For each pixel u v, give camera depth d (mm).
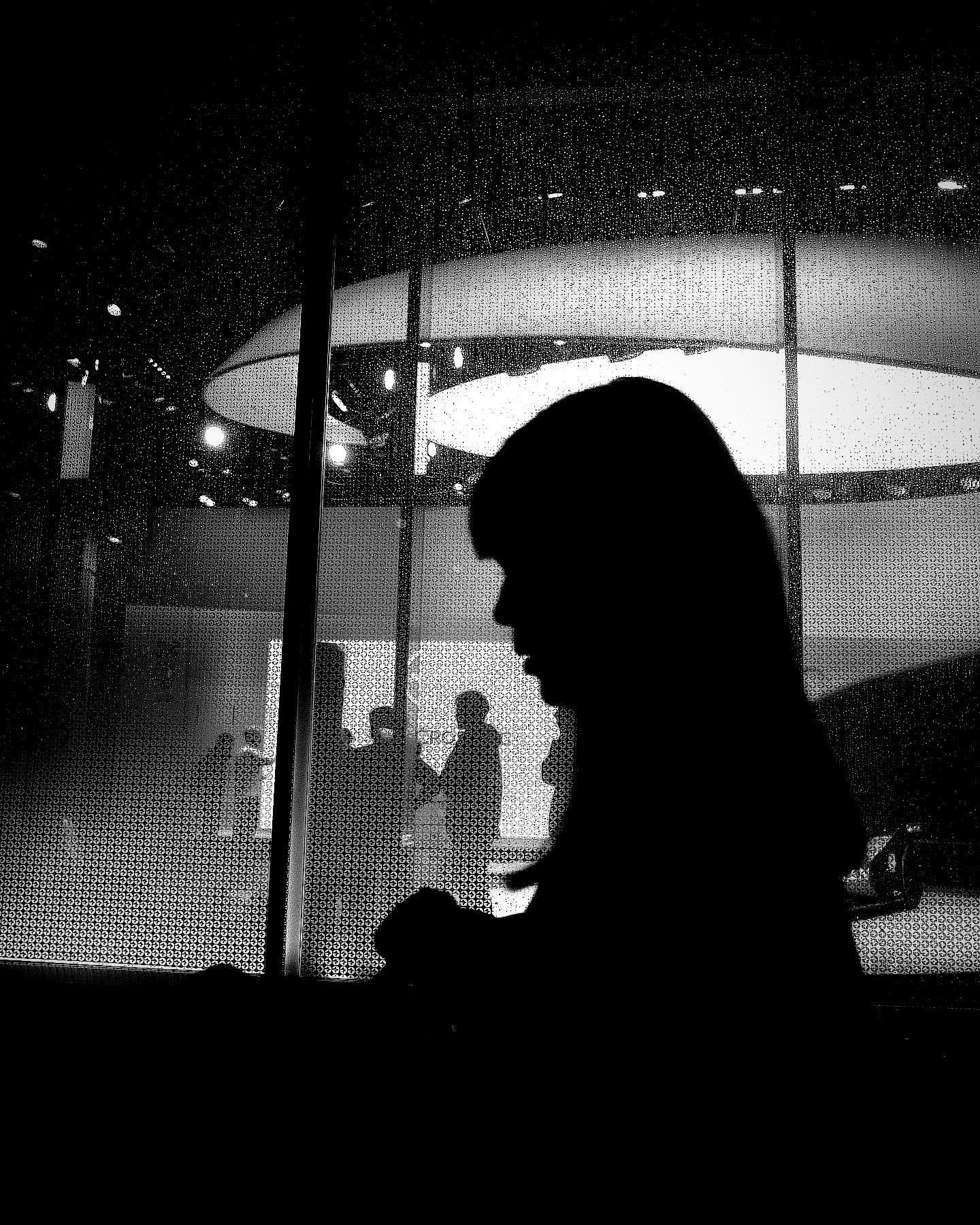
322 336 1885
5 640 1876
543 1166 437
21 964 1759
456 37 1962
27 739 1844
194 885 1789
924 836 1599
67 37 2033
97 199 2045
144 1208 1164
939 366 1795
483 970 469
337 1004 1031
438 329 1924
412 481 1853
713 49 1914
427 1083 580
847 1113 429
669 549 504
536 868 516
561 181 1950
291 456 1900
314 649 1807
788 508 1765
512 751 1741
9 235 2039
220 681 1839
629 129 1945
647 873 445
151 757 1826
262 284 1992
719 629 493
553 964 447
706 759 463
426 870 1731
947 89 1863
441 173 1975
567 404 539
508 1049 450
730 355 1854
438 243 1954
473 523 558
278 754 1771
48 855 1819
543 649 520
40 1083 1399
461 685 1770
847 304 1839
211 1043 1069
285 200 2012
